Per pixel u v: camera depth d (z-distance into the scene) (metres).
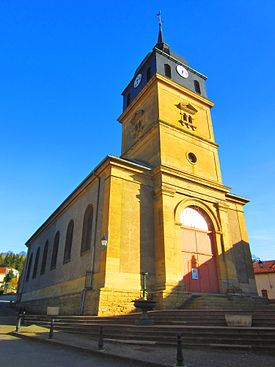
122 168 17.70
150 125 21.89
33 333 12.22
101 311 13.47
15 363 6.93
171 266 15.95
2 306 33.06
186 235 18.09
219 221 19.91
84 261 17.38
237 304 15.46
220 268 18.22
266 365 6.21
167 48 27.14
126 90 29.22
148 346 8.64
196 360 6.70
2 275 83.88
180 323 10.58
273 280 35.81
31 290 28.30
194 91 25.77
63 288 19.53
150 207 17.91
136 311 14.36
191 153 21.78
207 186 20.41
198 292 16.81
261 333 8.02
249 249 21.44
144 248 16.44
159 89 22.98
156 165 19.64
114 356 7.40
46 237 28.50
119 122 28.05
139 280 15.36
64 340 10.05
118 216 16.16
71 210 22.78
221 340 8.24
